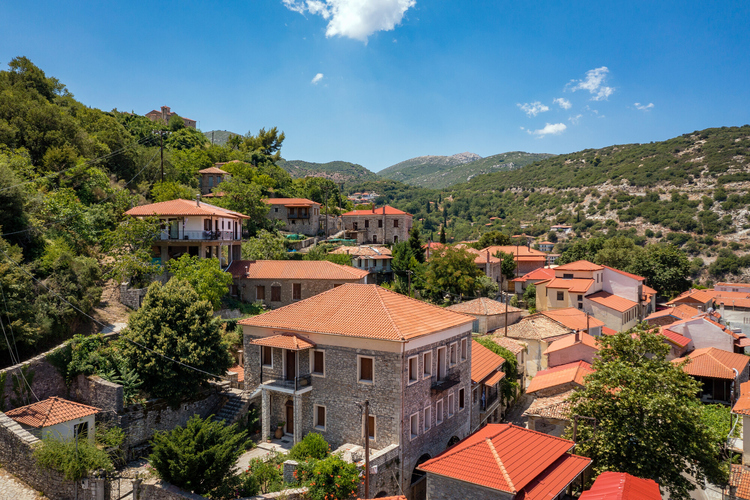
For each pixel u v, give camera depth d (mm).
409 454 24812
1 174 32500
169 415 27891
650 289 81250
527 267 89625
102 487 18875
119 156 62344
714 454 22891
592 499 16734
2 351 25266
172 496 18781
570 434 24953
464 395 31375
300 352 27625
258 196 74125
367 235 88312
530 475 19359
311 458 22094
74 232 39938
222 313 43188
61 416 22500
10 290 25578
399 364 24125
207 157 97000
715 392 40062
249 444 26688
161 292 28688
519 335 49281
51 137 49500
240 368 36250
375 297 28469
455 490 19625
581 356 37875
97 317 32969
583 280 68250
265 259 56125
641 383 22953
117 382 26453
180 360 27359
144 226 40844
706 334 47312
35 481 19531
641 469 21641
